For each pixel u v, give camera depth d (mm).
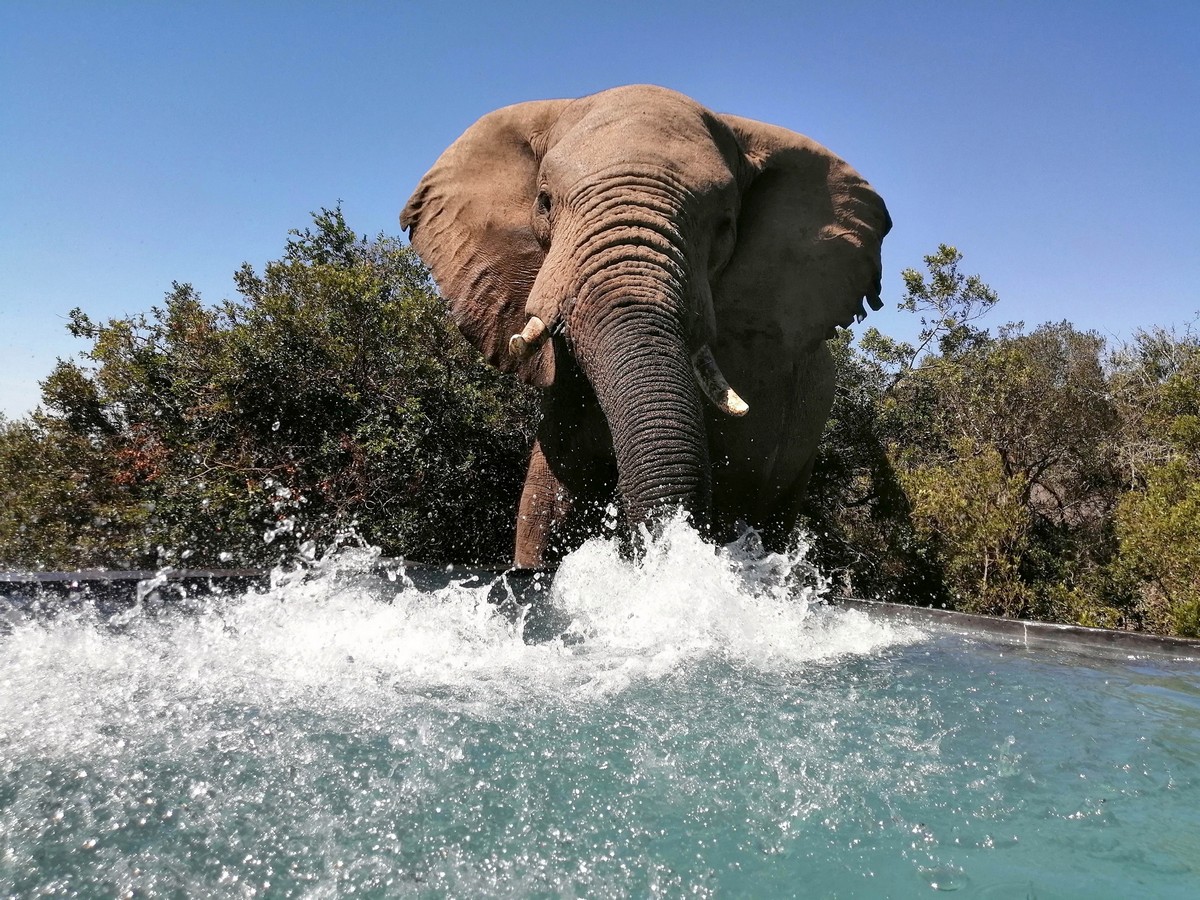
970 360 13125
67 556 7332
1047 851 1910
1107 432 11633
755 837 1955
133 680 2773
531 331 4789
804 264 6086
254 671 2930
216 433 7664
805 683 3191
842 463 10633
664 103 5309
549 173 5320
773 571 6137
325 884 1701
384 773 2189
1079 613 8688
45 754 2207
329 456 7625
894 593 10016
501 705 2721
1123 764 2457
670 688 3004
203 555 7273
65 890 1626
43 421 7891
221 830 1878
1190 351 12781
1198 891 1747
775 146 6070
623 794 2139
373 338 7910
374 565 4891
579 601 4320
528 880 1754
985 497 9617
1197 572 7539
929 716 2846
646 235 4703
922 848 1920
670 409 4223
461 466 7809
